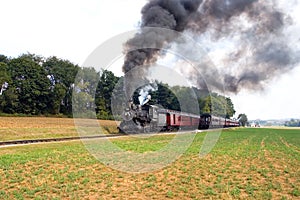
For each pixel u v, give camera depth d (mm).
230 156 25500
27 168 18609
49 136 42219
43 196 13250
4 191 13672
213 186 15484
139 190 14438
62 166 19422
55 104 77312
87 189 14414
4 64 76688
